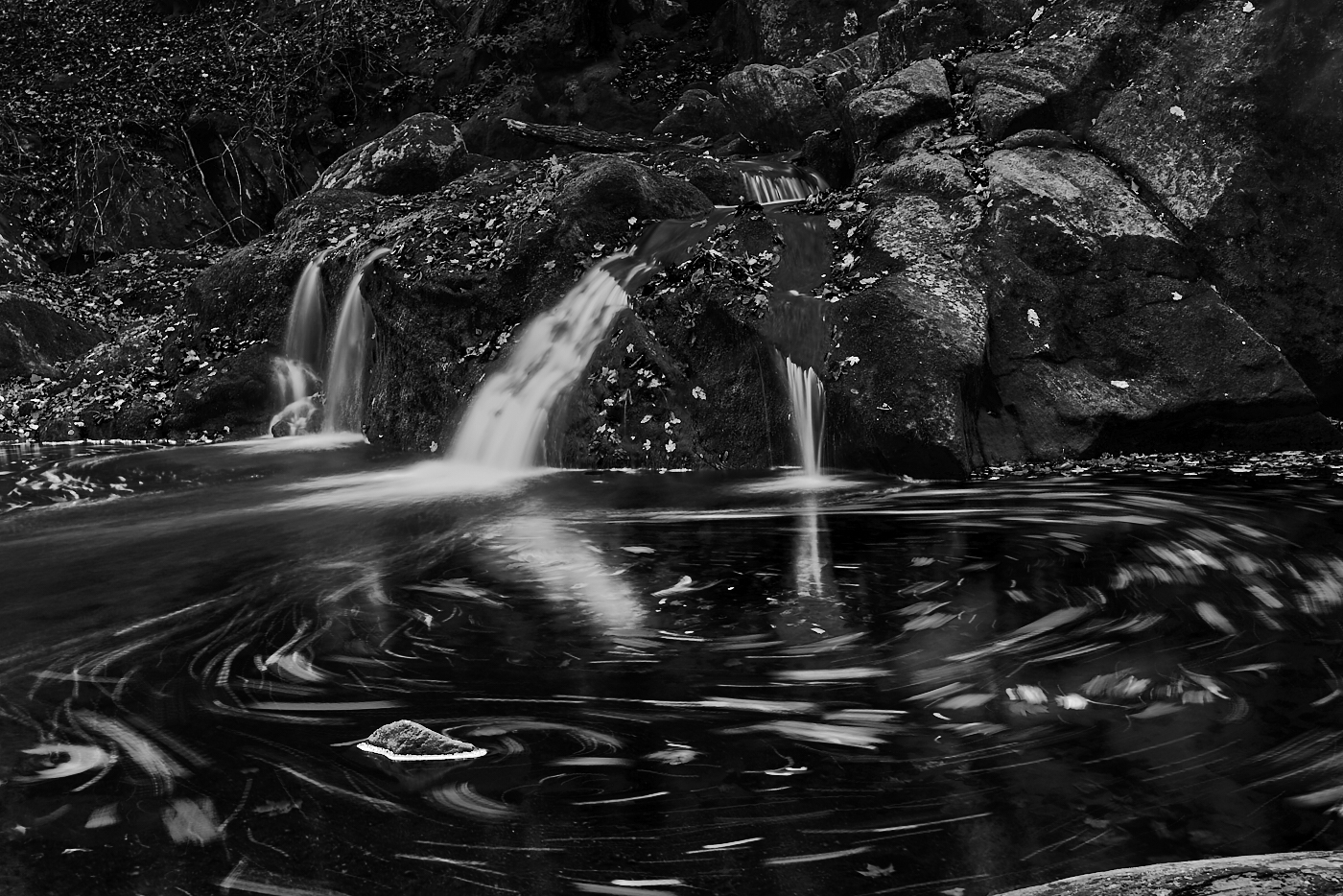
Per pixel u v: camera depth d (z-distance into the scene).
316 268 12.50
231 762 3.32
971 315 8.77
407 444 10.84
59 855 2.75
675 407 9.36
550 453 9.52
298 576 5.74
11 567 6.16
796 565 5.64
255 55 23.80
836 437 8.52
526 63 22.02
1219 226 9.66
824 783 3.10
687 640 4.47
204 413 12.52
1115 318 9.14
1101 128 10.34
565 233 10.59
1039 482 7.83
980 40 12.90
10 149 21.27
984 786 3.07
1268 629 4.46
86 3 26.33
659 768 3.21
